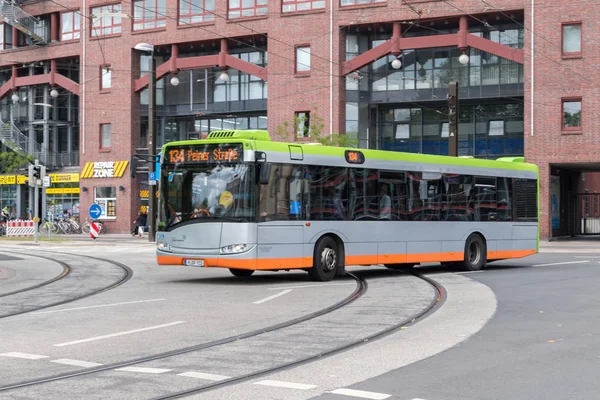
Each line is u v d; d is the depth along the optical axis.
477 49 45.78
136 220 51.12
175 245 18.02
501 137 46.94
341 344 9.88
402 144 49.06
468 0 43.03
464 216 22.08
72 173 58.66
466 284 17.86
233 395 7.10
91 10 54.50
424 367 8.37
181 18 50.59
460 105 47.84
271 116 47.66
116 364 8.63
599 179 64.62
